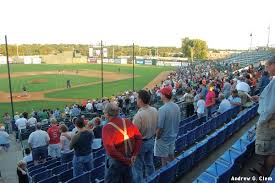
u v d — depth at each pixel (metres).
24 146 17.56
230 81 21.48
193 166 8.12
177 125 7.15
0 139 17.16
